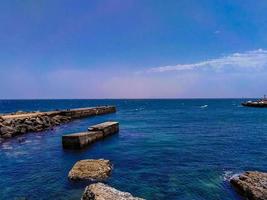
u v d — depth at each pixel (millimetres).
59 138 34875
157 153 25547
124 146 29219
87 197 11289
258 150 27156
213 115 82000
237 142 32188
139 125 52312
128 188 15930
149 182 16938
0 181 17328
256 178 15742
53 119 51938
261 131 42938
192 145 29984
